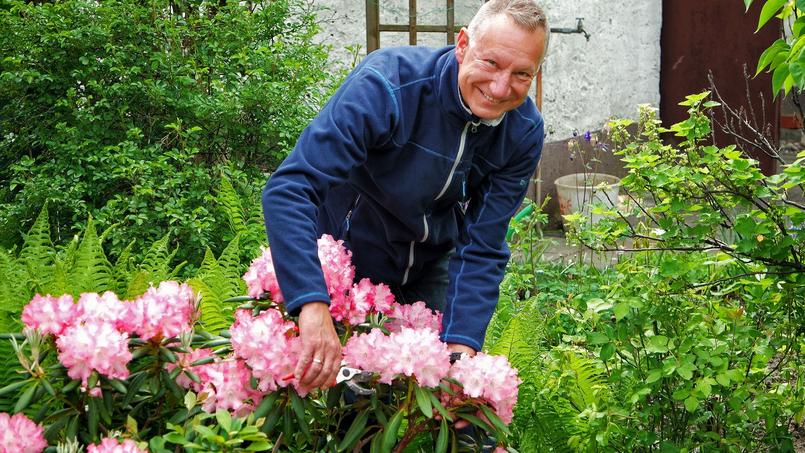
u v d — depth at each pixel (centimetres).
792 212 276
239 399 191
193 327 203
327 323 186
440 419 200
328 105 205
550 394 277
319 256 206
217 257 383
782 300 290
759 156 740
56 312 187
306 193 193
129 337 196
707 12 755
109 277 271
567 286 428
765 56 245
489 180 235
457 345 221
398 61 213
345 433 219
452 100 211
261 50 416
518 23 196
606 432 261
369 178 222
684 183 281
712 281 286
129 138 393
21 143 411
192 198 379
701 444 283
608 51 748
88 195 398
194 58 420
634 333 275
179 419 195
